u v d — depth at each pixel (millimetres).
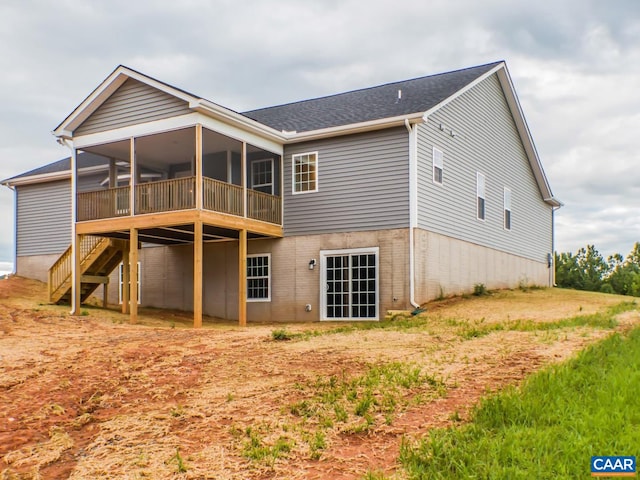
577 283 43375
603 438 5074
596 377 7031
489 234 20922
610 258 50812
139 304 21188
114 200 16938
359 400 6980
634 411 5645
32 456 6020
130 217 16375
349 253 16953
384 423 6250
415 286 15883
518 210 24031
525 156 24922
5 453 6113
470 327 11898
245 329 14039
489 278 20734
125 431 6547
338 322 16688
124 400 7641
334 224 17297
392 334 11320
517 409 5969
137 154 19172
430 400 6820
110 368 9094
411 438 5777
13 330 13281
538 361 8273
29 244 24859
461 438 5477
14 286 22484
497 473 4582
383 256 16375
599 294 21906
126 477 5379
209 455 5746
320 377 8047
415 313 15047
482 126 20719
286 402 7129
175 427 6578
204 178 15469
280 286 18156
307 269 17688
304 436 6043
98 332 13180
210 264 19844
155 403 7453
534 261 25688
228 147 18266
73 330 13555
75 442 6387
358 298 16734
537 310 15016
